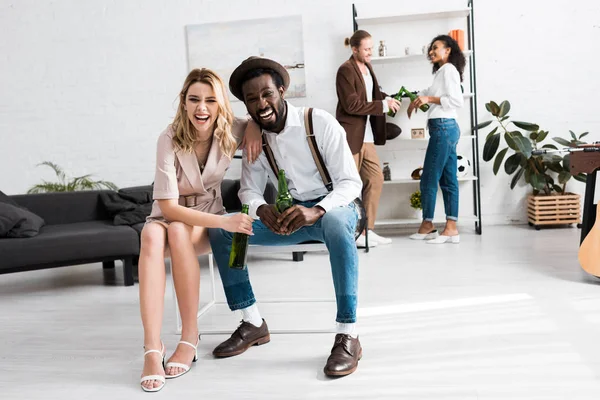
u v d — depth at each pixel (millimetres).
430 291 3195
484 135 5203
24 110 5512
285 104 2355
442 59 4598
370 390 1984
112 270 4324
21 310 3297
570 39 5055
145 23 5359
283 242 2424
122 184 5508
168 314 3018
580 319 2602
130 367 2328
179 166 2334
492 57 5133
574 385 1939
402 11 5133
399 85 5223
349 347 2162
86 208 4465
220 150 2357
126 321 2975
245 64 2285
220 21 5289
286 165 2416
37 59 5457
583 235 3549
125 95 5438
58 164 5527
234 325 2789
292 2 5219
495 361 2178
